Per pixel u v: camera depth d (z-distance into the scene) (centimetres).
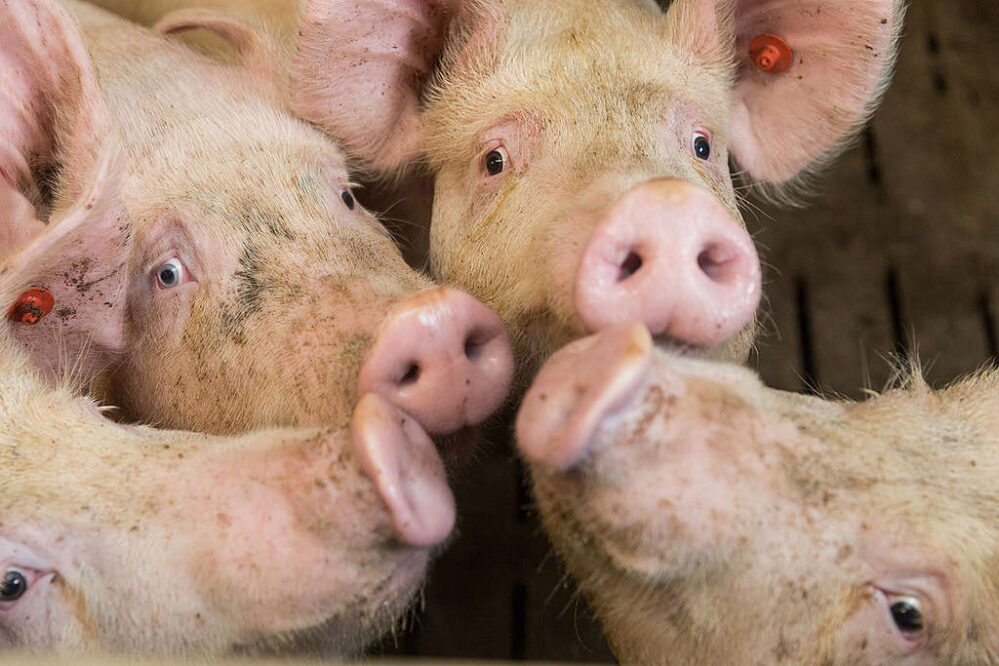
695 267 102
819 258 163
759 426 95
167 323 115
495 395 108
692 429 93
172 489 99
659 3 151
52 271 108
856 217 166
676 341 103
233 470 99
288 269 114
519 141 118
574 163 113
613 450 91
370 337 108
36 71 110
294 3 143
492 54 122
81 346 114
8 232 112
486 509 143
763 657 96
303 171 120
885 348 156
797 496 94
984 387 102
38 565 98
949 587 94
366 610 98
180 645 98
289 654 98
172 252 115
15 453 101
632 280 102
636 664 101
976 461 97
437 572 141
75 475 100
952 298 160
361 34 124
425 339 105
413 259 136
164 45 131
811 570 94
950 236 164
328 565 96
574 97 117
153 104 122
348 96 126
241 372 111
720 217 102
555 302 108
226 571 96
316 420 108
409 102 129
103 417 105
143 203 116
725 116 124
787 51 128
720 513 93
